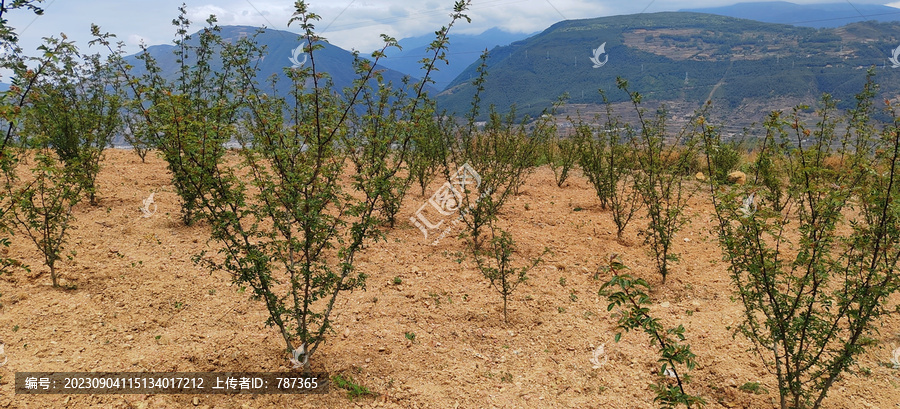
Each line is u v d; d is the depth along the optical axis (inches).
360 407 131.4
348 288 142.9
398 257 241.4
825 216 116.8
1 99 103.0
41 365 132.2
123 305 173.3
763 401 138.1
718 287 217.0
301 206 126.2
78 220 242.8
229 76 251.8
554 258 247.6
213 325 167.2
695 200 358.3
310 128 126.5
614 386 146.1
